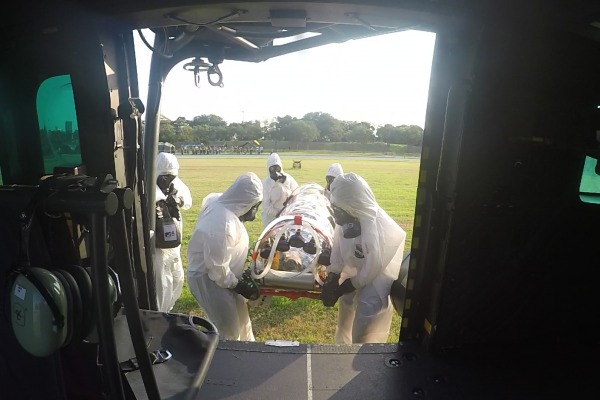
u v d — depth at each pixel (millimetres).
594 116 2006
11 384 1479
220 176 20188
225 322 3844
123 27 1892
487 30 1817
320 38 2930
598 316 2352
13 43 1644
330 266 3701
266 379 2135
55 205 1154
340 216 3506
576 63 1929
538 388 2059
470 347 2352
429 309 2355
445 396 2016
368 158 34938
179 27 2727
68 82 1784
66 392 1596
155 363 1778
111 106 1771
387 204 13234
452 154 2059
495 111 1950
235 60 3234
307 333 4652
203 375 1729
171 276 4543
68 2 1582
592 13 1701
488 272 2197
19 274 1191
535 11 1780
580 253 2209
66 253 1374
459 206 2062
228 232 3607
